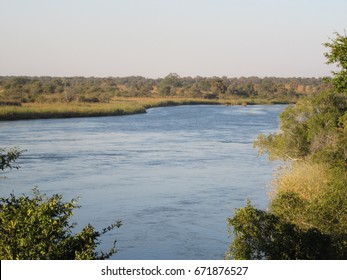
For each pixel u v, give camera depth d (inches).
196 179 1510.8
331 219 669.3
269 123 3567.9
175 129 3115.2
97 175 1563.7
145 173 1606.8
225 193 1311.5
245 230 615.5
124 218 1069.1
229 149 2203.5
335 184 925.8
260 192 1318.9
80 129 3043.8
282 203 714.2
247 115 4436.5
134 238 935.7
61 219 411.2
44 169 1654.8
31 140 2432.3
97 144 2345.0
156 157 1961.1
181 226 1012.5
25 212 399.2
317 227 665.6
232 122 3646.7
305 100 1493.6
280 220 628.1
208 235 956.0
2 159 577.6
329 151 1240.2
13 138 2490.2
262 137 1576.0
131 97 7352.4
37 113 3860.7
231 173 1614.2
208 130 3070.9
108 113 4291.3
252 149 2201.0
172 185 1419.8
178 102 6560.0
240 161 1867.6
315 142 1393.9
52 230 387.9
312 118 1429.6
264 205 1154.7
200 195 1289.4
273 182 1300.4
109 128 3142.2
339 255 620.4
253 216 619.8
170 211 1128.8
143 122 3634.4
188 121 3720.5
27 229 380.8
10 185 1393.9
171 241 920.9
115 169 1679.4
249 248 607.8
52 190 1337.4
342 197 700.7
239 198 1252.5
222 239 933.2
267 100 7480.3
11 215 390.6
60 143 2348.7
